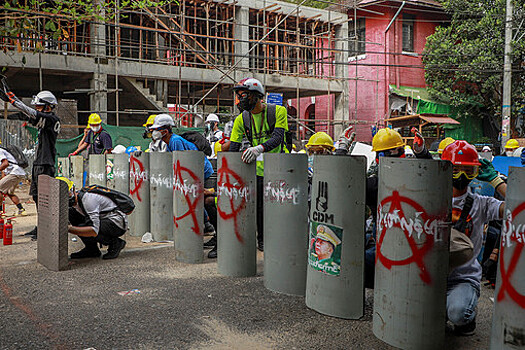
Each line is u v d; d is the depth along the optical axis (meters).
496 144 25.17
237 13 19.84
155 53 20.58
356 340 3.39
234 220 4.96
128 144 14.98
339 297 3.77
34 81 17.92
